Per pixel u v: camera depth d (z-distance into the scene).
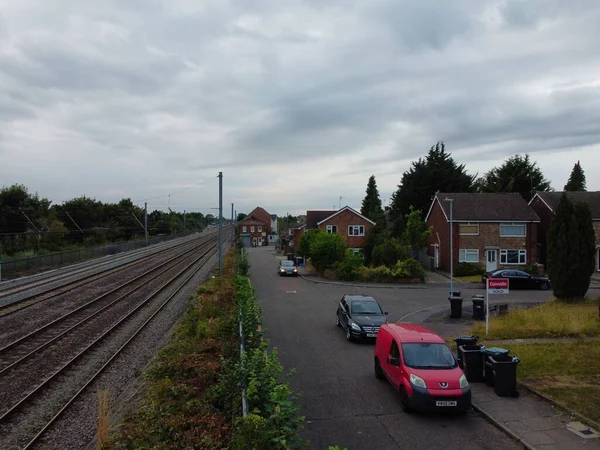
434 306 25.91
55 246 57.34
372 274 37.59
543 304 23.83
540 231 45.25
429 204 65.38
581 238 23.83
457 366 11.15
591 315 19.69
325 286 35.53
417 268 37.06
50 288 29.50
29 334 17.27
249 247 112.62
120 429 9.31
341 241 42.66
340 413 10.62
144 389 11.85
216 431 8.55
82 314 21.44
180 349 14.41
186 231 128.38
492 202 44.62
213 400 9.95
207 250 69.75
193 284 32.88
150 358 14.84
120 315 21.41
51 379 12.58
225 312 20.14
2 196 56.56
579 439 9.07
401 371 11.12
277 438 6.48
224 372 11.60
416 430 9.73
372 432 9.62
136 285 31.52
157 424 9.03
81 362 14.32
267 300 28.17
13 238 53.22
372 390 12.16
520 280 33.03
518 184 64.44
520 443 9.05
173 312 22.53
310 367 14.16
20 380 12.62
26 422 10.10
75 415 10.46
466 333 18.48
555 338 17.00
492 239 42.47
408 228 42.22
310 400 11.42
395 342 11.90
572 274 23.78
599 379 12.34
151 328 19.09
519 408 10.69
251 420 6.62
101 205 84.56
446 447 8.96
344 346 16.78
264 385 8.46
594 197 44.78
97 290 28.91
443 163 65.38
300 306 25.88
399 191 66.75
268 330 19.45
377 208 77.25
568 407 10.52
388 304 26.77
